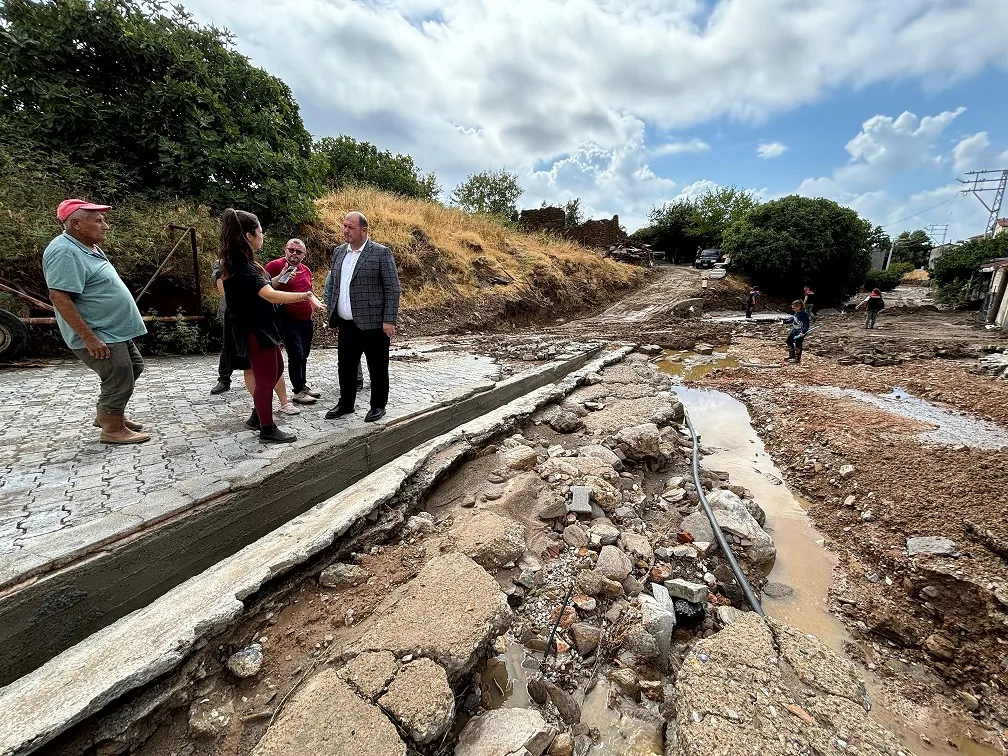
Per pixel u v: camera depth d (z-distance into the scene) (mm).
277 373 3459
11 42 7098
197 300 6953
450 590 2625
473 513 3584
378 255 3855
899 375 9703
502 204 30641
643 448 5207
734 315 21484
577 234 28578
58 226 6102
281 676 2213
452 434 4492
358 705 1958
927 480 4801
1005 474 4676
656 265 32938
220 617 2160
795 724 2205
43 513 2457
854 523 4516
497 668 2668
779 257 24203
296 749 1769
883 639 3322
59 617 2031
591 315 19422
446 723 1999
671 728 2357
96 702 1723
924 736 2637
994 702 2818
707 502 4469
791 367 11008
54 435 3551
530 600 3092
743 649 2646
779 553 4191
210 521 2631
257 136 9359
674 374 10977
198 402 4586
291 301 3287
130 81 7941
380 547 3117
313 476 3293
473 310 14188
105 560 2174
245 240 3229
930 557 3730
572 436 5629
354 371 4145
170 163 7859
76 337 2988
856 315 21625
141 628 2045
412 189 26719
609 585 3191
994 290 17266
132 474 2943
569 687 2623
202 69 8352
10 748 1512
